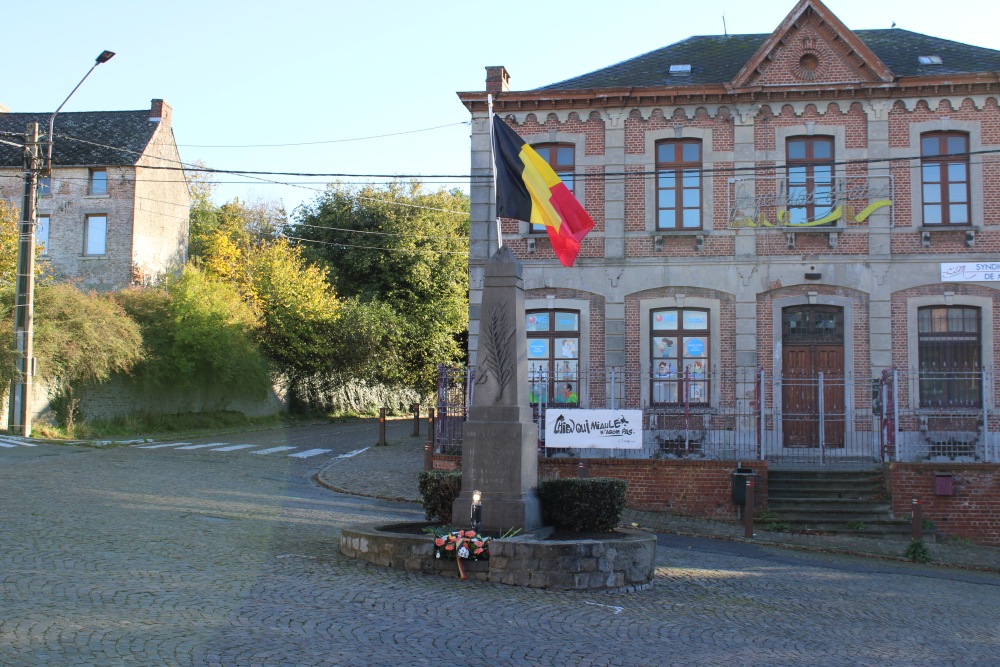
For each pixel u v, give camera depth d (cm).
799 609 1037
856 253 2130
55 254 3994
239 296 3753
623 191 2195
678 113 2202
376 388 4656
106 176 4016
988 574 1464
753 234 2155
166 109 4278
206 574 897
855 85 2133
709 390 2141
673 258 2172
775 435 2102
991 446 1958
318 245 4741
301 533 1230
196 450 2059
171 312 3119
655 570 1209
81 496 1292
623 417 1797
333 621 791
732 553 1444
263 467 1928
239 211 5903
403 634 776
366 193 4794
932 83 2111
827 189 2153
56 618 691
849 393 2092
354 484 1912
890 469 1770
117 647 639
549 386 2181
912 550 1528
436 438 1936
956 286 2108
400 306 4553
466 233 5009
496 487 1131
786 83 2167
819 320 2148
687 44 2523
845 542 1622
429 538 1045
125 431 2620
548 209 1302
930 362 2105
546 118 2234
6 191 4050
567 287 2194
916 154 2131
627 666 745
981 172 2120
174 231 4322
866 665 812
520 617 876
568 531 1195
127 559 917
